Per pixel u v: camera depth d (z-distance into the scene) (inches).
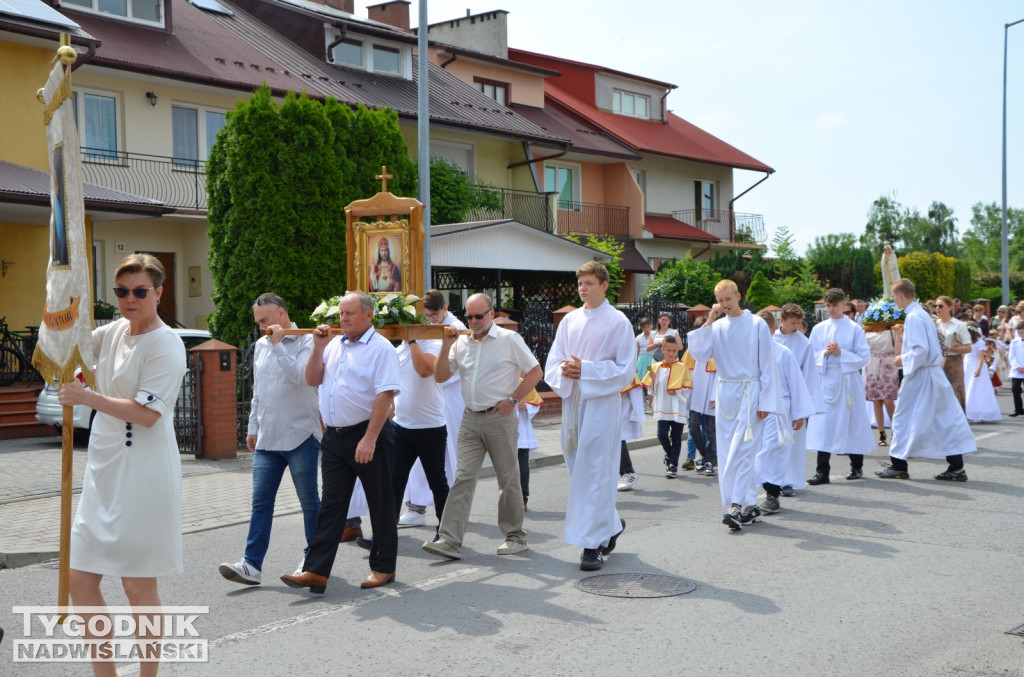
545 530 327.3
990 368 780.0
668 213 1465.3
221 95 884.0
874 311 502.0
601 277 277.4
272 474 261.0
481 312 281.6
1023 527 313.0
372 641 209.6
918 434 405.7
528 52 1454.2
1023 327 676.7
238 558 293.1
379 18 1291.8
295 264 649.0
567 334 282.0
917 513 338.6
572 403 276.5
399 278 329.1
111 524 166.2
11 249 674.2
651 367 452.1
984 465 449.7
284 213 644.7
